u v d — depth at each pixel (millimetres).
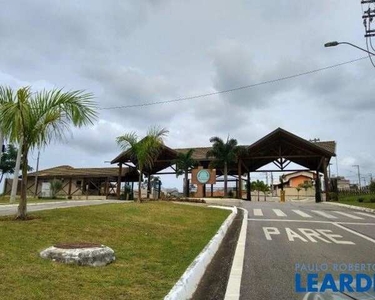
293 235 11969
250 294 5680
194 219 14672
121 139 21953
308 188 68375
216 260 8164
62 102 10336
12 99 10094
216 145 39094
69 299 4539
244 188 62281
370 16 20984
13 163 46688
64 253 6199
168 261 7055
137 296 4902
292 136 38688
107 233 9156
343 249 9438
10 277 5066
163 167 46844
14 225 8688
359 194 45125
